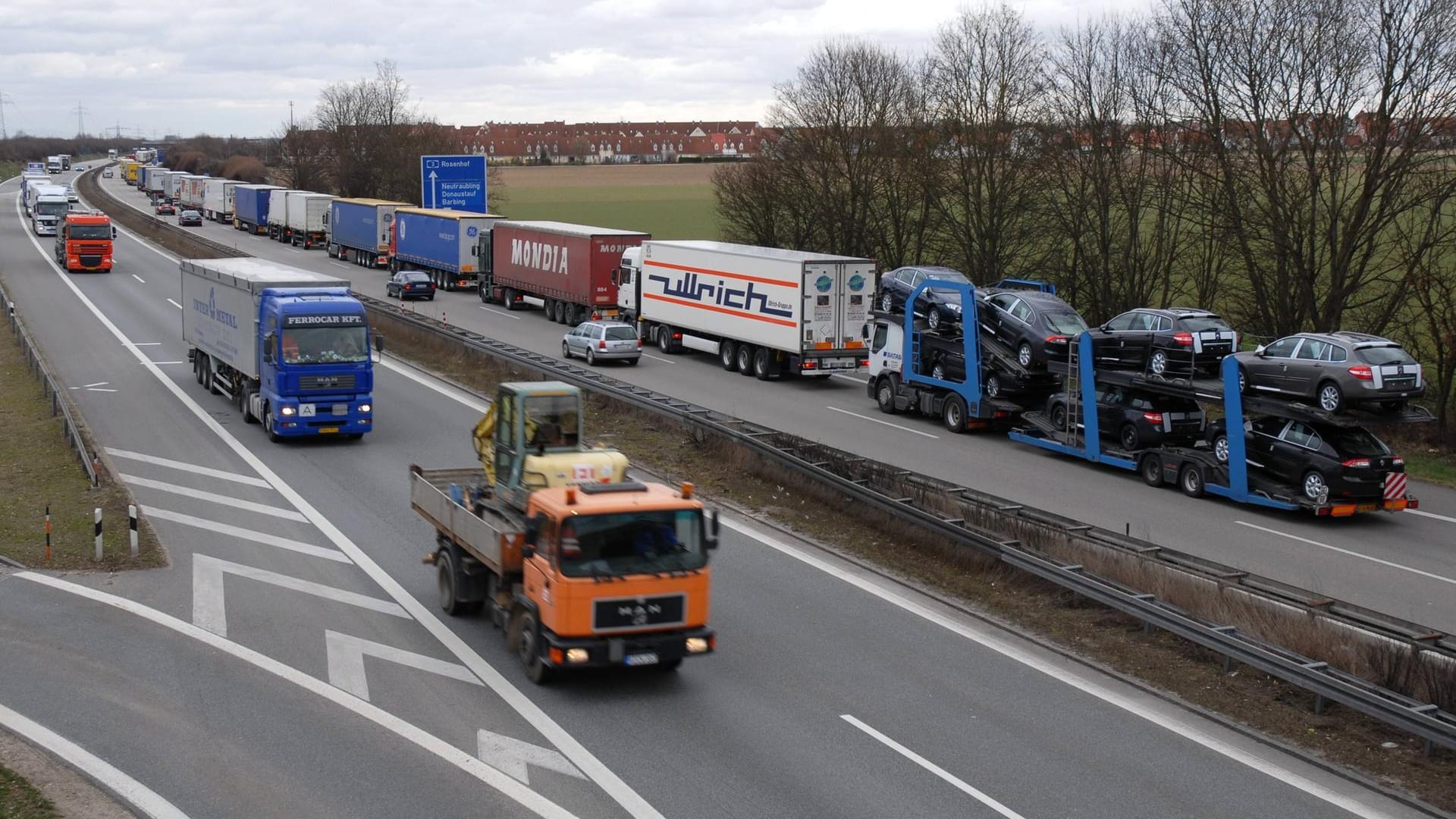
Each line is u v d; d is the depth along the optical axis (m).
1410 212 36.53
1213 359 26.36
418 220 64.69
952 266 55.19
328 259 77.88
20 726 12.31
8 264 66.62
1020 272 51.69
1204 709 13.45
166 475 23.95
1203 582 16.73
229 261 34.91
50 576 17.38
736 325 39.69
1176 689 14.08
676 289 42.94
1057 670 14.65
